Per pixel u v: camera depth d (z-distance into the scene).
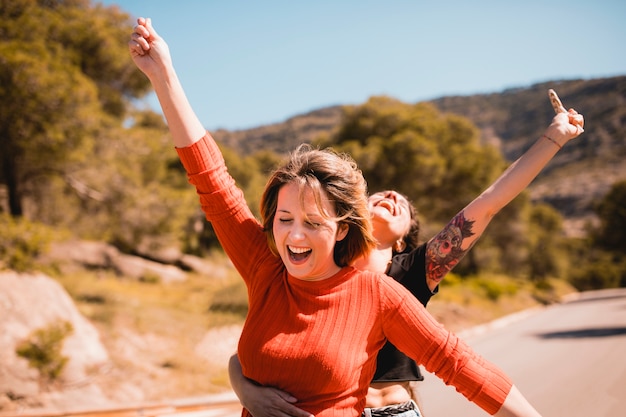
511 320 25.67
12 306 10.25
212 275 30.12
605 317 20.58
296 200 1.65
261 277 1.80
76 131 14.91
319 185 1.65
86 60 17.92
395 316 1.66
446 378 1.64
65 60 16.47
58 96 13.70
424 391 8.15
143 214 18.30
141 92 20.19
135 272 24.80
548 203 141.50
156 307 15.95
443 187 33.84
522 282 52.56
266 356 1.65
